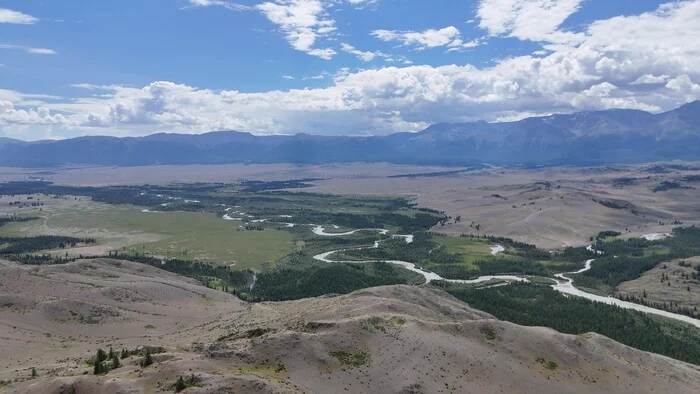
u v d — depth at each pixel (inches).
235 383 3976.4
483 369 5157.5
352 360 4849.9
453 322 5890.8
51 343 6614.2
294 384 4301.2
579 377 5457.7
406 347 5162.4
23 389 4261.8
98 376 4249.5
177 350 4950.8
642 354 6304.1
